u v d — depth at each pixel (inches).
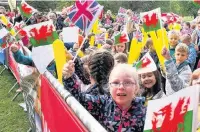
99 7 155.6
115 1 1371.8
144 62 142.1
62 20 440.8
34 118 186.2
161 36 201.9
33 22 304.2
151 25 205.8
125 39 252.1
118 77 101.8
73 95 117.0
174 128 76.1
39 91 163.9
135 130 103.1
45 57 164.6
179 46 173.6
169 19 505.4
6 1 946.1
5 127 237.6
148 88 141.9
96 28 330.6
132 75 102.6
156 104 72.2
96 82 129.3
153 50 225.6
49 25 163.6
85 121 88.8
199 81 126.6
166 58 141.6
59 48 159.2
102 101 113.3
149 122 71.8
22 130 231.3
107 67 128.6
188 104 77.3
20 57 203.8
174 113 75.2
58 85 122.9
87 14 154.6
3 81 360.5
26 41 259.9
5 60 399.2
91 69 129.3
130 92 101.8
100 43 305.9
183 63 171.6
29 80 193.3
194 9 1034.1
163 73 181.9
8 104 287.0
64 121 111.1
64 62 158.7
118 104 104.9
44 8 1243.8
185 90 76.1
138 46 215.8
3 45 371.2
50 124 136.9
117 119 104.4
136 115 103.8
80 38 272.7
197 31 312.3
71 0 1224.2
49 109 138.4
